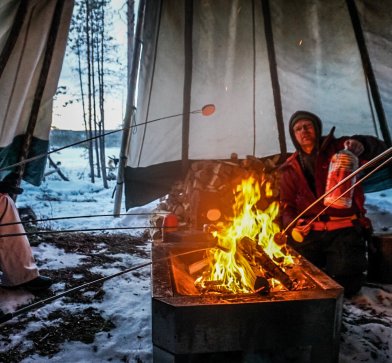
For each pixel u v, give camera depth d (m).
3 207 2.75
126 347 2.23
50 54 4.30
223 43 4.95
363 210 2.92
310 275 2.05
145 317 2.55
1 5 3.68
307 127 2.91
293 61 5.02
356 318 2.55
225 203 4.17
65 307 2.68
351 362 2.09
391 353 2.18
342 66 4.95
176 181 5.33
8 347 2.19
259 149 5.42
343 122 5.21
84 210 6.38
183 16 4.75
